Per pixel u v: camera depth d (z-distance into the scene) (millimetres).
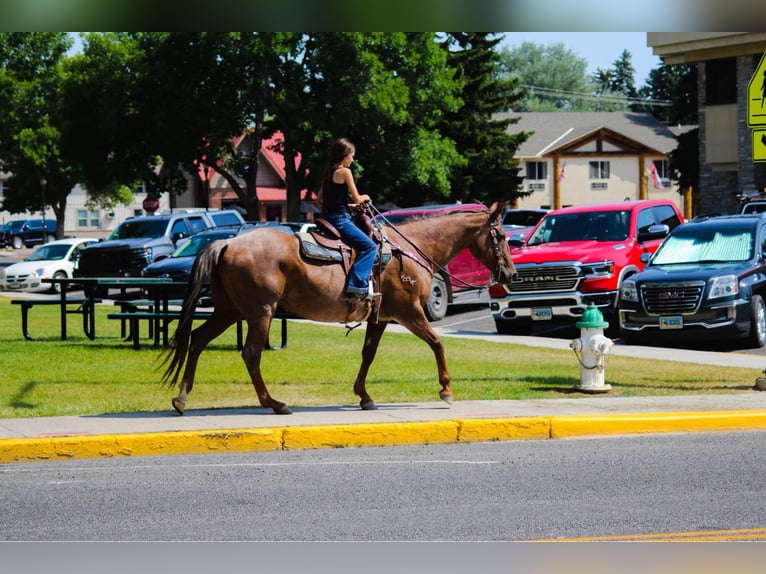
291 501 8078
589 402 12281
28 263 35938
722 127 45531
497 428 10867
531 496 8242
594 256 20484
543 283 20656
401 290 11570
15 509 7824
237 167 53594
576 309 20359
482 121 60094
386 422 10766
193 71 49094
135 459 9797
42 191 71438
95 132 55875
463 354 17500
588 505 7941
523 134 61969
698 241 19969
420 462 9641
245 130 53094
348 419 10992
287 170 51250
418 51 49156
